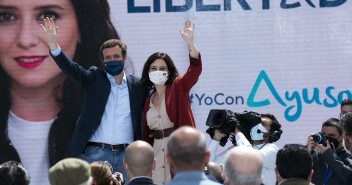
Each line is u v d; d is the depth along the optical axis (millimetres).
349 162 10289
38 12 14586
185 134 5703
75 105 14633
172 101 10430
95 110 10664
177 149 5648
